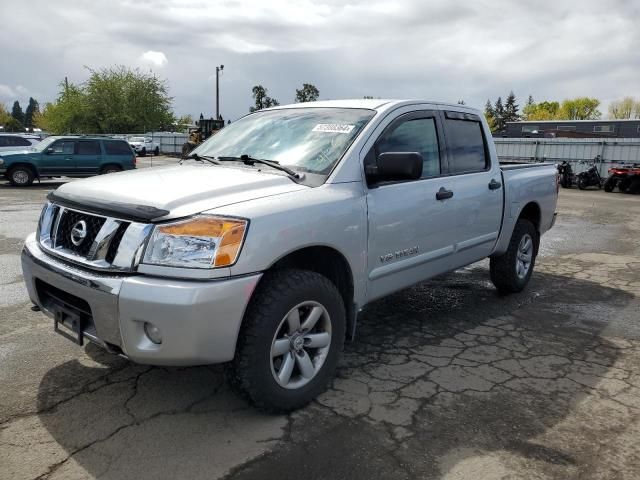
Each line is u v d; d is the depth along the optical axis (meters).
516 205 5.25
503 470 2.65
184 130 58.16
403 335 4.49
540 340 4.44
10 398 3.23
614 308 5.38
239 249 2.71
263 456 2.72
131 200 2.83
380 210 3.56
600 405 3.33
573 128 45.84
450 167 4.42
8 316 4.64
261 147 3.87
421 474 2.61
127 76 54.12
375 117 3.77
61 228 3.09
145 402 3.22
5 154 16.81
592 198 17.75
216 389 3.40
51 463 2.62
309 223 3.03
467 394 3.44
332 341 3.26
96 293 2.70
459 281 6.28
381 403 3.29
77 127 53.41
